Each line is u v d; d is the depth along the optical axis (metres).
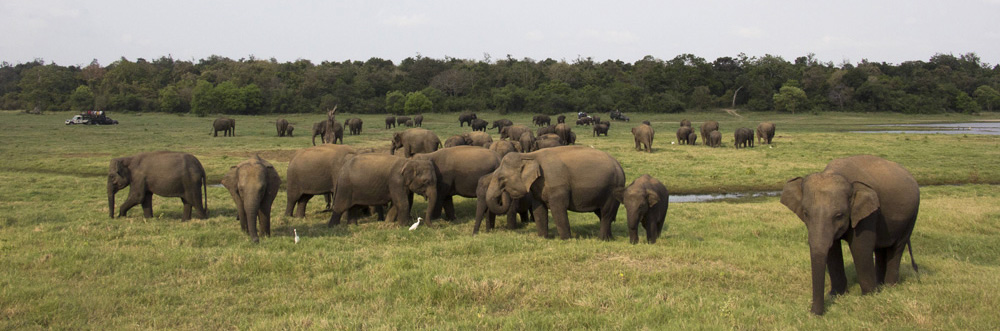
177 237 10.87
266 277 8.37
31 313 6.52
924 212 14.11
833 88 108.25
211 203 16.22
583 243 10.48
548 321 6.37
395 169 12.70
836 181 6.71
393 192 12.66
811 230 6.61
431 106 98.25
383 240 11.14
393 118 68.25
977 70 144.88
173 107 99.56
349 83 115.50
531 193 11.55
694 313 6.63
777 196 20.05
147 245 10.30
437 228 12.33
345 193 12.70
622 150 35.75
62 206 15.56
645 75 118.31
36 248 9.72
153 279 8.13
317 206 16.11
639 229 12.77
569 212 15.16
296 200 14.21
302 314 6.70
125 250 9.66
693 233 12.36
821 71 116.25
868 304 6.86
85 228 11.59
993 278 7.95
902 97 106.12
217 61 160.25
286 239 10.84
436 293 7.37
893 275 7.84
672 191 21.19
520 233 12.05
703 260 9.29
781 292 7.64
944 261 9.50
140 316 6.65
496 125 66.38
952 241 11.41
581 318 6.53
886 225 7.44
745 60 129.75
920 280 7.93
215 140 43.81
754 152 34.03
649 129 34.84
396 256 9.48
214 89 94.94
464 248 10.02
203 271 8.56
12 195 17.67
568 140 37.72
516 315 6.62
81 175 25.06
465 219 13.86
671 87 115.44
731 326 6.14
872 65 133.25
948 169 25.16
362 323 6.36
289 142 42.12
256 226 11.78
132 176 13.32
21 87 122.62
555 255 9.40
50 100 106.94
